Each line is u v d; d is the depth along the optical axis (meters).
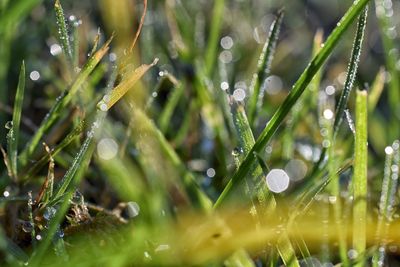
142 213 0.30
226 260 0.28
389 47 0.39
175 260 0.28
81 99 0.31
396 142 0.30
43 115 0.39
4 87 0.38
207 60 0.40
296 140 0.38
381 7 0.40
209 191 0.33
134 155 0.34
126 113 0.37
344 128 0.37
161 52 0.43
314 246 0.30
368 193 0.32
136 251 0.27
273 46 0.32
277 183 0.32
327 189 0.32
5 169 0.34
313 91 0.35
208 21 0.48
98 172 0.33
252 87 0.34
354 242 0.27
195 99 0.37
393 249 0.30
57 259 0.26
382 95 0.46
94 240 0.28
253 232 0.28
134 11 0.41
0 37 0.37
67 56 0.29
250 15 0.50
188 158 0.36
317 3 0.58
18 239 0.28
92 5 0.46
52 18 0.42
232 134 0.36
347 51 0.50
